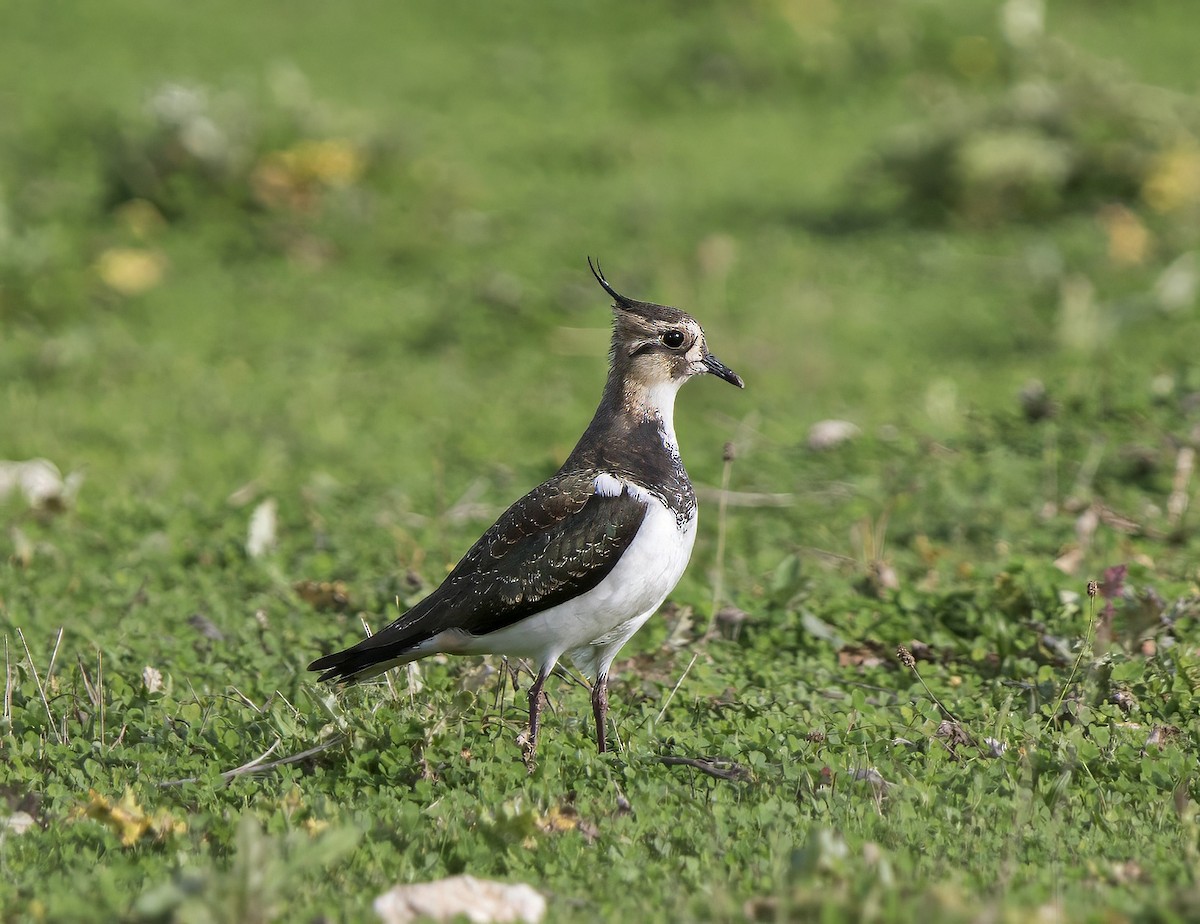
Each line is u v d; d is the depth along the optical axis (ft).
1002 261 69.00
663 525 27.22
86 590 37.93
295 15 104.47
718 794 24.18
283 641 33.86
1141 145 73.92
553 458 50.34
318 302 68.54
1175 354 55.11
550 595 26.63
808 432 51.34
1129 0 102.83
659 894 20.38
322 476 48.57
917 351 60.70
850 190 78.13
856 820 22.85
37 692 29.25
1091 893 19.95
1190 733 26.50
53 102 86.79
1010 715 27.53
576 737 27.58
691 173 82.23
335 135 78.02
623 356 28.58
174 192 74.90
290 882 20.03
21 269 67.67
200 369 61.62
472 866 21.63
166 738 27.07
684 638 33.68
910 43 95.20
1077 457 45.37
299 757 25.77
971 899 19.58
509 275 69.67
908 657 28.55
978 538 40.68
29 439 53.21
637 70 94.84
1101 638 28.86
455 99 91.76
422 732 26.03
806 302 64.13
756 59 93.97
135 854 22.00
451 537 42.73
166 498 47.16
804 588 35.06
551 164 83.35
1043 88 77.97
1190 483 42.73
